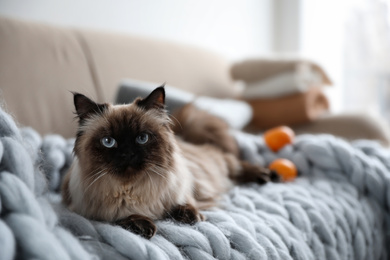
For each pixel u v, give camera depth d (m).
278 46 3.08
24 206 0.49
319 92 1.95
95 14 1.90
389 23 2.77
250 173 1.18
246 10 2.82
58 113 1.38
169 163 0.81
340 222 0.96
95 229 0.64
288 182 1.14
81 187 0.77
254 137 1.48
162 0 2.22
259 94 2.01
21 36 1.36
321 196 1.02
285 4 3.00
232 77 2.17
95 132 0.79
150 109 0.85
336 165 1.17
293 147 1.31
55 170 1.02
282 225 0.83
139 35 1.89
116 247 0.60
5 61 1.28
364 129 1.65
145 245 0.61
